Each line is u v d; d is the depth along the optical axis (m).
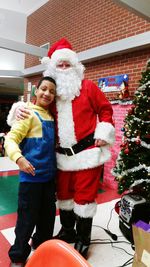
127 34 4.29
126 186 2.82
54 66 1.78
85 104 1.75
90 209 1.81
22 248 1.61
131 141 2.82
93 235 2.28
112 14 4.58
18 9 7.21
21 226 1.62
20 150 1.54
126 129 2.99
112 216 2.74
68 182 1.88
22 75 7.09
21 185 1.63
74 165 1.75
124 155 2.86
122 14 4.38
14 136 1.52
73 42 5.62
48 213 1.75
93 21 5.03
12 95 12.40
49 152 1.66
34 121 1.60
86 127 1.77
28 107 1.67
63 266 0.67
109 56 4.42
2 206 2.91
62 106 1.75
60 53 1.76
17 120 1.58
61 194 1.91
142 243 1.40
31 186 1.60
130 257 1.96
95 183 1.81
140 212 2.20
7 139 1.52
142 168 2.72
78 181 1.79
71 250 0.68
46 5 6.60
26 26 7.55
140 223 1.55
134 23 4.15
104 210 2.92
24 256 1.63
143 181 2.68
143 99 2.72
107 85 4.48
